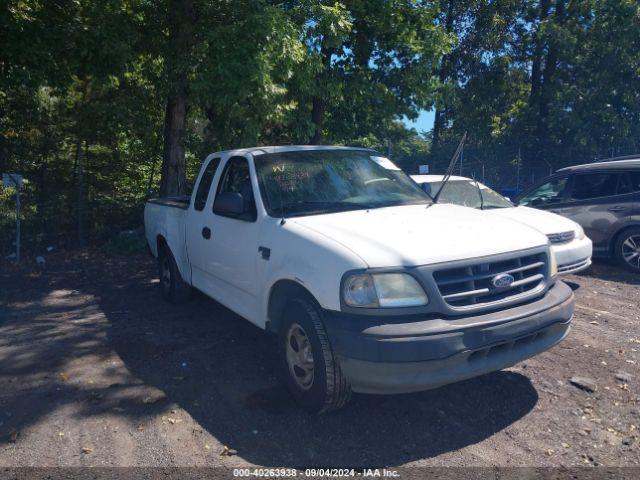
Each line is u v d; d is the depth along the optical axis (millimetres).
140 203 12805
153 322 6332
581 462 3420
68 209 11688
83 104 13461
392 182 5348
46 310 7047
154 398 4363
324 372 3713
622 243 8734
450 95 15383
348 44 14203
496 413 4031
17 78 9930
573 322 6148
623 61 19641
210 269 5613
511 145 22484
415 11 14281
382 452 3551
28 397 4449
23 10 10359
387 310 3510
